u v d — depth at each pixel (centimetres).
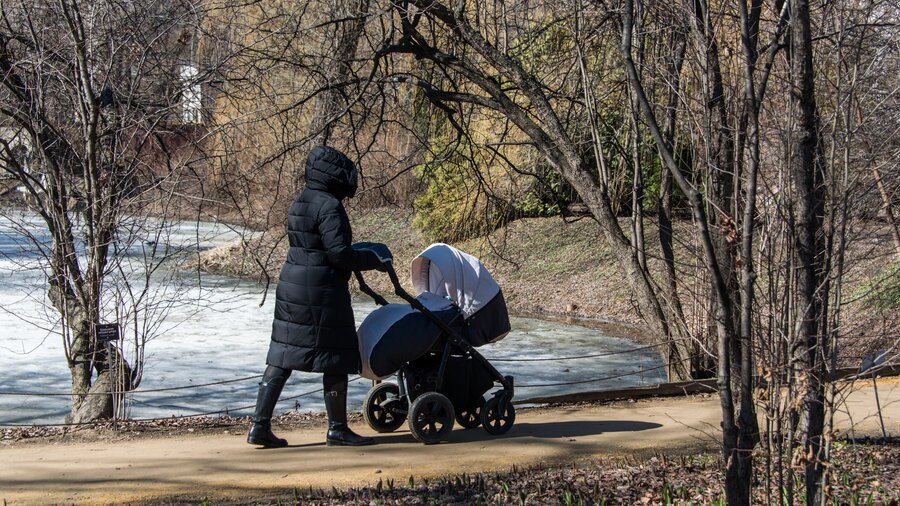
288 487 582
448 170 1542
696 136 556
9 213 952
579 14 1102
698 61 508
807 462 428
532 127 1081
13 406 1130
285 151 1066
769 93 469
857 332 678
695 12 496
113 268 909
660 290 1026
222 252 2433
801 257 426
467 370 726
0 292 1911
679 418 852
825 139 472
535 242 2567
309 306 658
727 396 412
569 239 2541
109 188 883
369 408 739
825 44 470
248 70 1102
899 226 497
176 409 1108
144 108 958
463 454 680
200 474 613
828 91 458
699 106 548
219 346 1569
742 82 494
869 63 466
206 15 1079
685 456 688
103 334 832
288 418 859
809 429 435
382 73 1185
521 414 876
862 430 795
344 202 1412
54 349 1504
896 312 675
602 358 1548
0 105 925
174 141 1137
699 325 959
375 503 543
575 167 1060
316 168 660
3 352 1462
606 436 759
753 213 407
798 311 429
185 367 1383
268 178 1184
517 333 1838
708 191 570
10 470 621
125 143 937
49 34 962
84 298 895
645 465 655
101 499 550
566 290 2258
